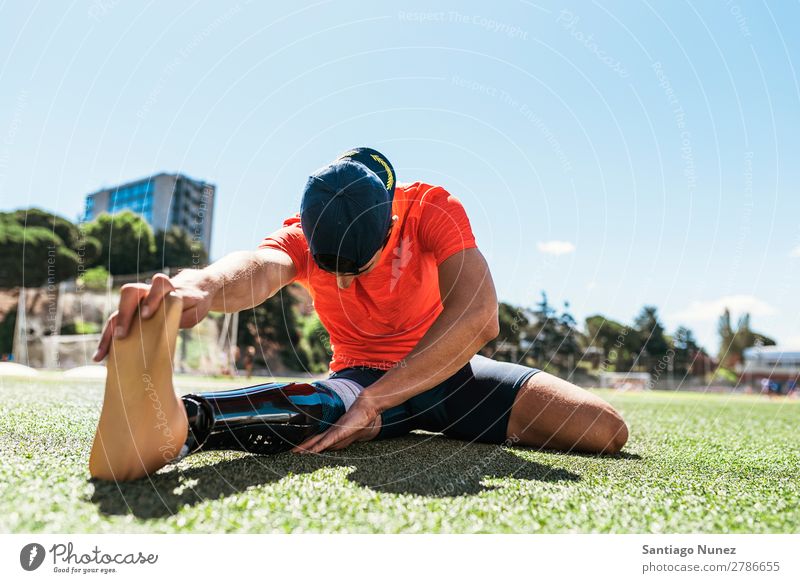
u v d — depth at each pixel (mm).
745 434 3457
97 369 8195
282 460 1819
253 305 1925
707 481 1767
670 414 5398
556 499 1425
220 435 1723
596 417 2289
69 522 1124
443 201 2230
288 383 1981
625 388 14531
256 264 1927
